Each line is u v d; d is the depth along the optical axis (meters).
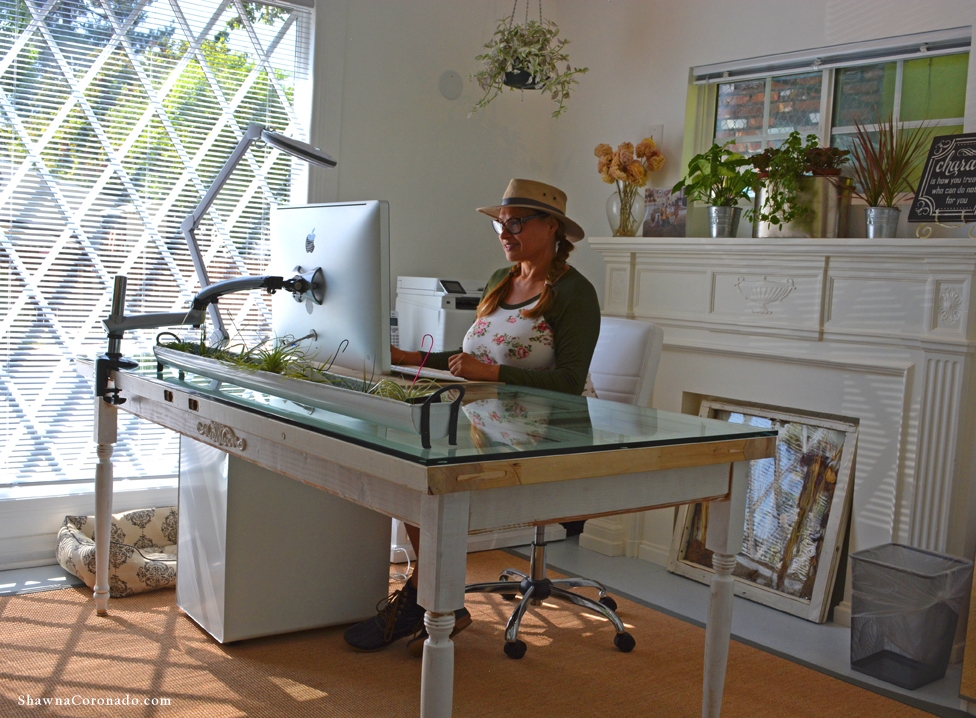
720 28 3.73
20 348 3.29
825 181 3.14
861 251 2.95
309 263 2.14
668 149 3.91
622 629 2.68
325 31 3.74
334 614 2.70
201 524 2.63
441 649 1.39
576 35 4.34
